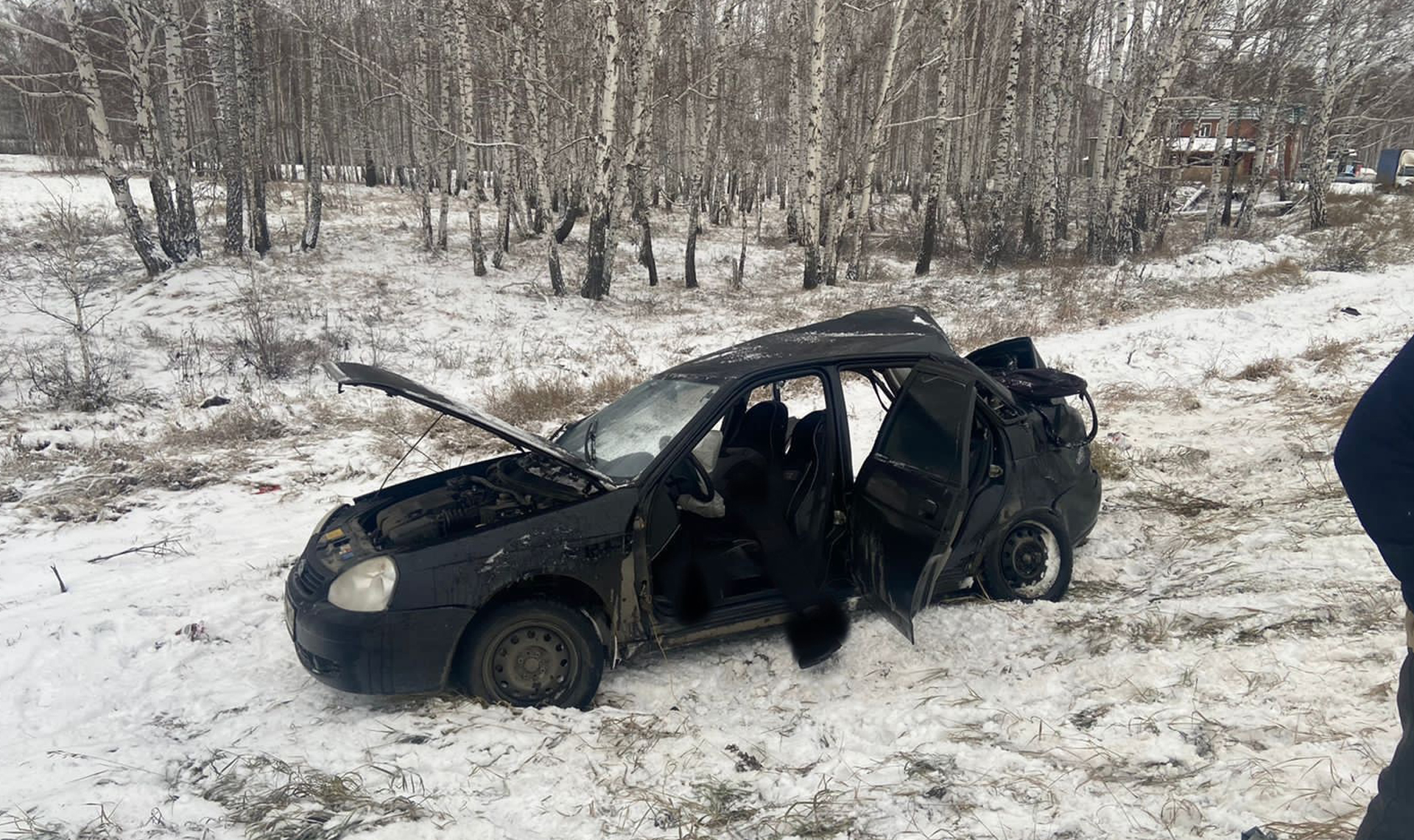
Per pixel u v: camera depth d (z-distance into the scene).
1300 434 7.53
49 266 16.86
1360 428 1.55
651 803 3.10
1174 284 18.91
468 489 4.50
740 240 31.70
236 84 19.86
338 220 27.36
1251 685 3.54
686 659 4.36
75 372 11.83
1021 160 31.67
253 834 2.94
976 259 24.31
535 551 3.78
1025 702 3.71
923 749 3.37
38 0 17.92
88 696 4.21
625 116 23.94
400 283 19.59
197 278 18.14
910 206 39.41
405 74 26.47
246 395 11.42
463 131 20.12
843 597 4.33
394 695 3.90
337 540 4.21
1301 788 2.80
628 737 3.58
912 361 4.52
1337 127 31.72
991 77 34.44
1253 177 27.62
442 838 2.87
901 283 22.00
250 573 5.82
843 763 3.32
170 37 18.69
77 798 3.18
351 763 3.42
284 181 37.31
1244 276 19.25
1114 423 8.91
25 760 3.58
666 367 13.29
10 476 8.15
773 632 4.54
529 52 21.02
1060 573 4.87
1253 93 26.52
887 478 4.09
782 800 3.10
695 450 4.61
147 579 5.80
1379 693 3.32
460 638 3.73
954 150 38.22
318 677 3.80
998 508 4.70
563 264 23.94
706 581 4.25
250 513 7.28
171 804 3.15
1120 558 5.52
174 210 19.20
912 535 3.86
